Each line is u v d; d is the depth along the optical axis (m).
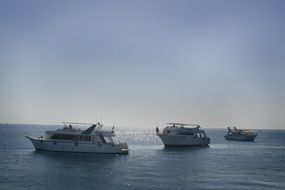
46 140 79.56
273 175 58.06
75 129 80.44
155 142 169.62
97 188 46.38
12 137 169.00
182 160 78.75
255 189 46.94
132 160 75.69
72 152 79.12
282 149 123.19
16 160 70.56
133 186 47.81
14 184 47.53
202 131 119.50
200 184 49.59
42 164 65.88
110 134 82.50
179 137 112.88
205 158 84.31
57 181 50.16
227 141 184.00
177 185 48.69
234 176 56.53
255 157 89.25
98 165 66.50
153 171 60.75
